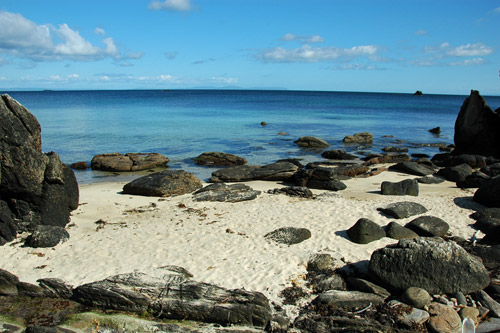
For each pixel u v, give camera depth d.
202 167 27.41
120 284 8.98
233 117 62.50
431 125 56.75
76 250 11.63
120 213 15.36
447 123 59.62
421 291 8.72
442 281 8.96
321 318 8.27
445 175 22.00
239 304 8.36
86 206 16.25
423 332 7.84
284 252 11.30
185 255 11.16
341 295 8.87
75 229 13.52
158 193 17.97
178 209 15.72
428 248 9.25
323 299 8.80
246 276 9.90
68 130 43.72
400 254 9.32
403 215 13.95
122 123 51.62
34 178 12.84
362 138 40.00
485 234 12.48
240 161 28.09
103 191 19.41
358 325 7.98
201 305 8.41
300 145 36.88
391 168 25.17
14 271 10.34
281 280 9.73
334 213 14.45
